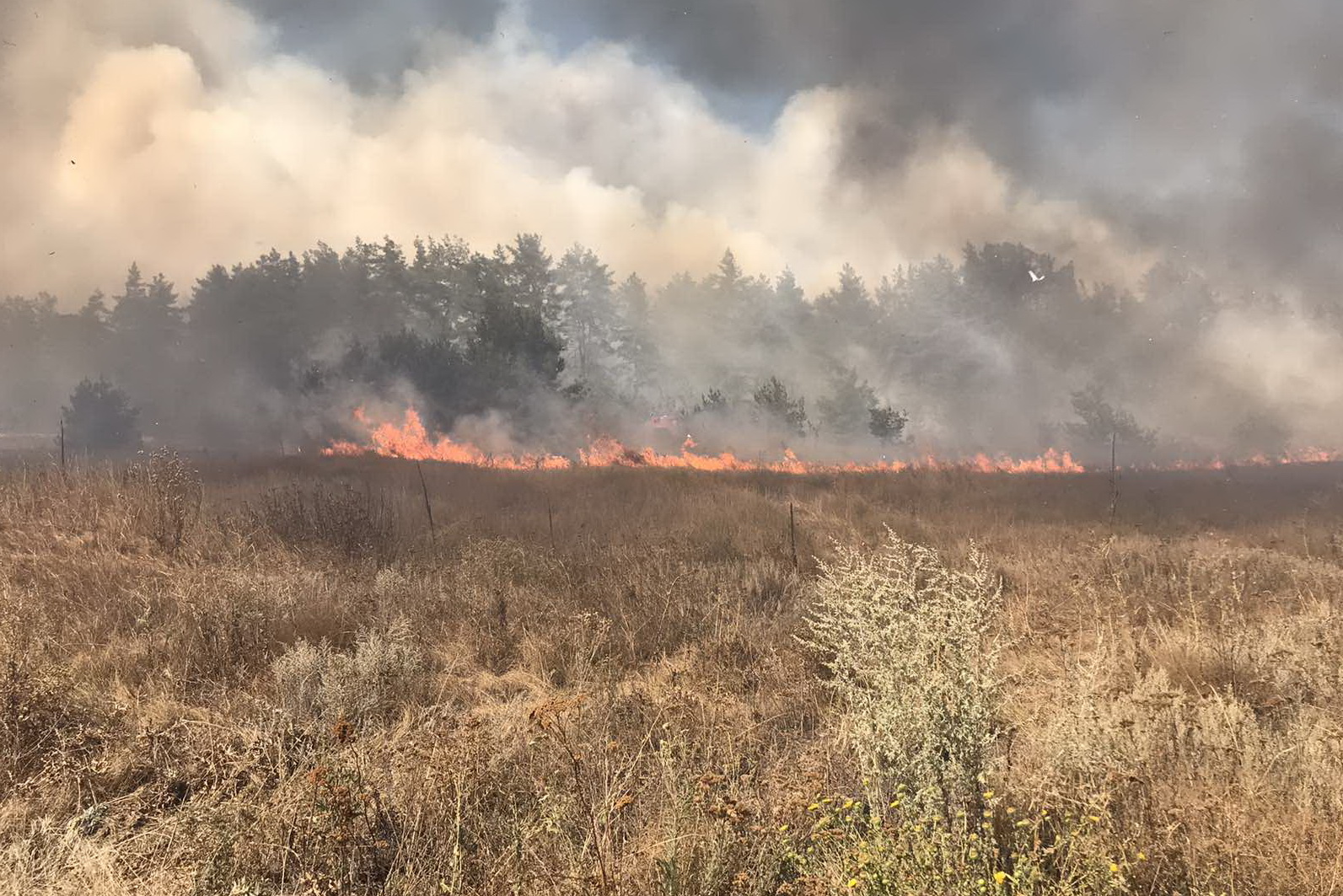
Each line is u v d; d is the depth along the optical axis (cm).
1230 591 665
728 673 522
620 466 2177
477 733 372
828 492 1605
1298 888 247
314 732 414
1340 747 348
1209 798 292
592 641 599
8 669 425
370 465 2020
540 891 269
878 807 286
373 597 721
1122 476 2233
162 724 434
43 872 282
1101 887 235
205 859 283
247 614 608
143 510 878
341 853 291
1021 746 341
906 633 314
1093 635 572
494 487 1647
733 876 275
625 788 342
